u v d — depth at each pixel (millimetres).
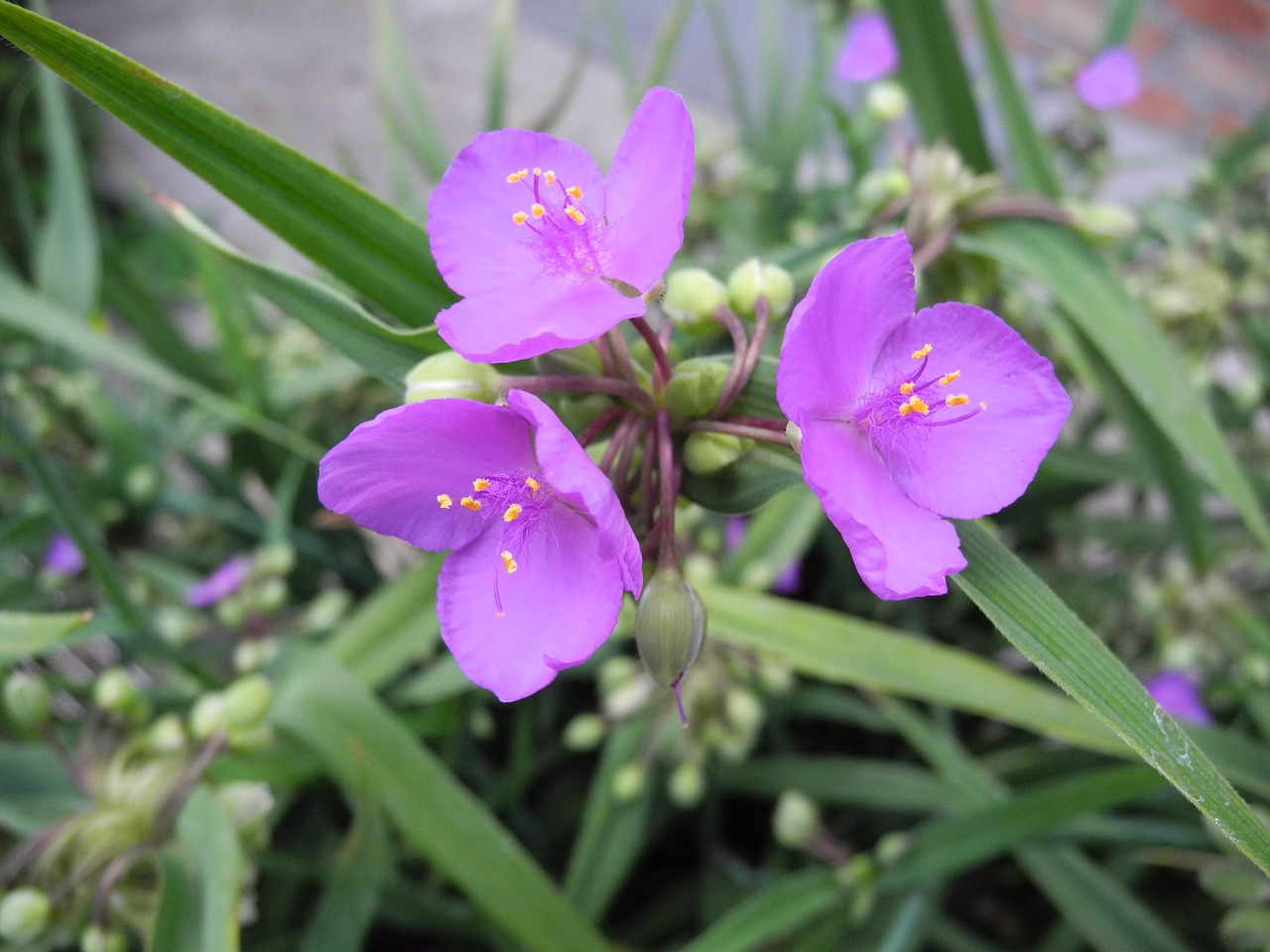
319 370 231
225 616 191
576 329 86
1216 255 213
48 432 228
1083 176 258
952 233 150
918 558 89
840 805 224
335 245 113
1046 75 249
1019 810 154
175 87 98
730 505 99
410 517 93
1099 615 221
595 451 102
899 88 224
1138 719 89
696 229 247
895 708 191
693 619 90
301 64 537
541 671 90
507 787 207
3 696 170
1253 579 222
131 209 444
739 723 171
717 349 162
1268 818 161
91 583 216
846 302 87
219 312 207
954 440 95
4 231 444
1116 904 175
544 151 98
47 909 127
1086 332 146
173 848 133
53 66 94
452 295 116
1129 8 228
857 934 180
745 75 447
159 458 235
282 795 182
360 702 150
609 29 272
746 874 207
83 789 142
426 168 249
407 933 216
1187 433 141
